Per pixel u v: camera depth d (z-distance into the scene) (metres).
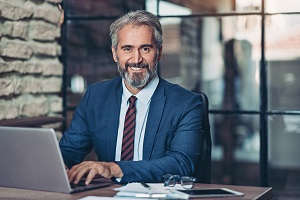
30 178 2.15
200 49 3.91
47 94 3.35
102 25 4.02
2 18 2.95
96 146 2.61
